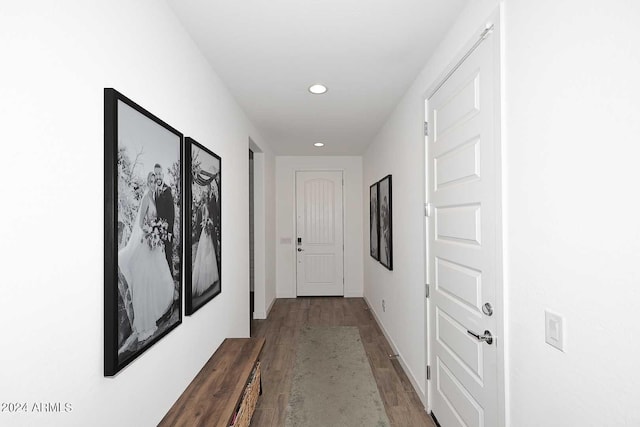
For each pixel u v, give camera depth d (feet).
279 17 5.41
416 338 8.21
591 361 2.95
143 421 4.20
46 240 2.69
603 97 2.78
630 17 2.56
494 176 4.45
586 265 2.98
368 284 16.33
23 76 2.50
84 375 3.12
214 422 4.61
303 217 18.37
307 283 18.33
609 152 2.74
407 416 7.29
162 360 4.73
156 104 4.65
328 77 7.80
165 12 4.95
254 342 7.66
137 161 3.96
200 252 6.11
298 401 7.91
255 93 8.70
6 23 2.37
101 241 3.38
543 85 3.50
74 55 3.02
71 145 2.97
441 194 6.44
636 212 2.53
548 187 3.46
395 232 10.29
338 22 5.59
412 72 7.61
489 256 4.64
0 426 2.33
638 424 2.55
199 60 6.38
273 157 17.26
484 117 4.72
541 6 3.51
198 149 6.07
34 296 2.58
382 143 12.21
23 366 2.49
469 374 5.42
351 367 9.74
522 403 3.96
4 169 2.35
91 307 3.22
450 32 5.82
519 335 4.00
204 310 6.50
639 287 2.52
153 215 4.36
